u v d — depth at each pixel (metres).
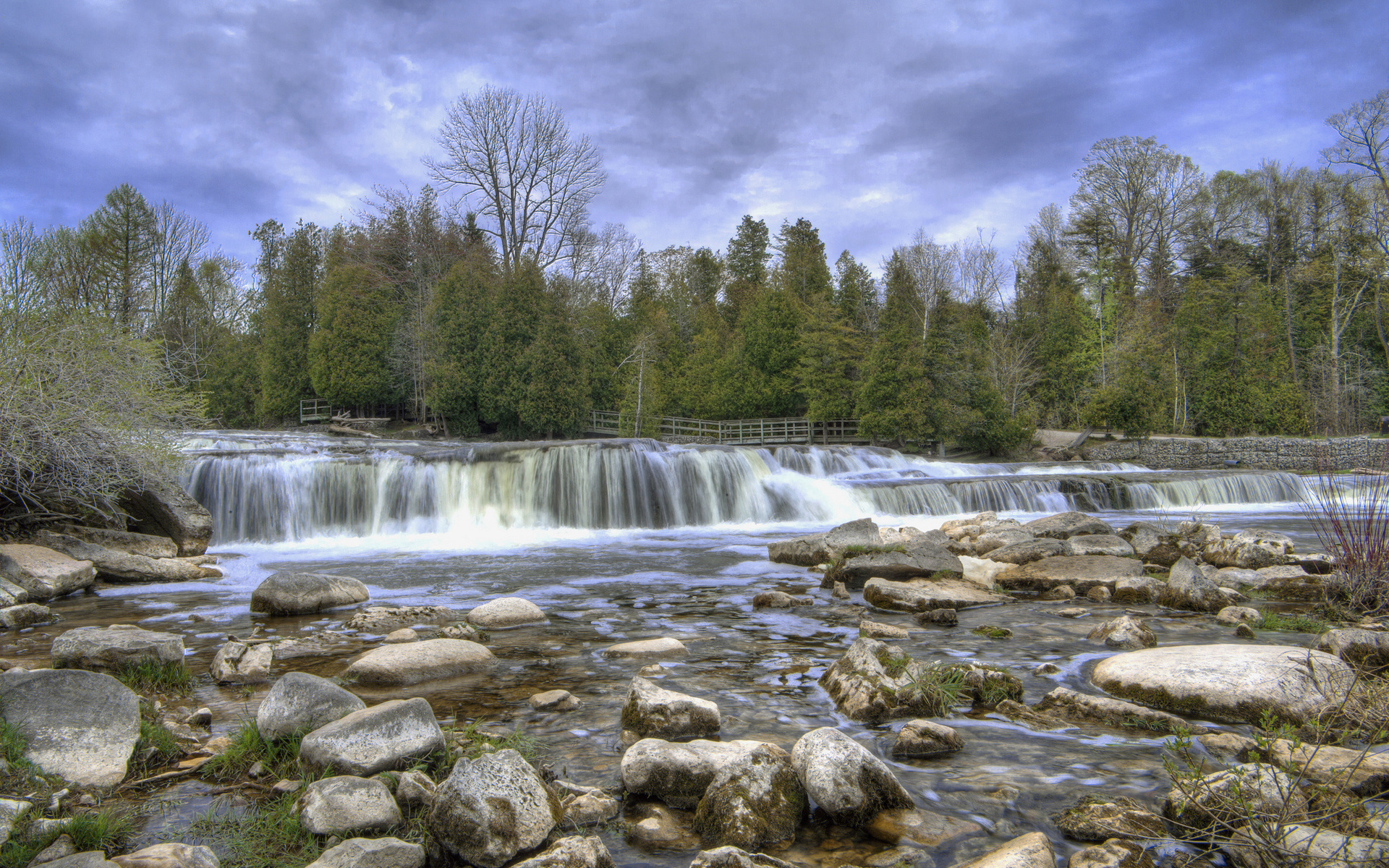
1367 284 52.06
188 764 4.66
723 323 65.25
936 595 9.60
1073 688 6.31
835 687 6.07
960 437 43.69
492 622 8.73
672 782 4.25
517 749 4.85
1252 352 51.56
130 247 56.72
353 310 51.94
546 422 44.53
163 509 14.41
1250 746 4.77
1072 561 11.16
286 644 7.63
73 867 3.22
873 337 52.03
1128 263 66.56
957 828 3.91
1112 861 3.38
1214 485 28.06
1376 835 3.46
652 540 18.31
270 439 34.25
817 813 4.09
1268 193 64.19
